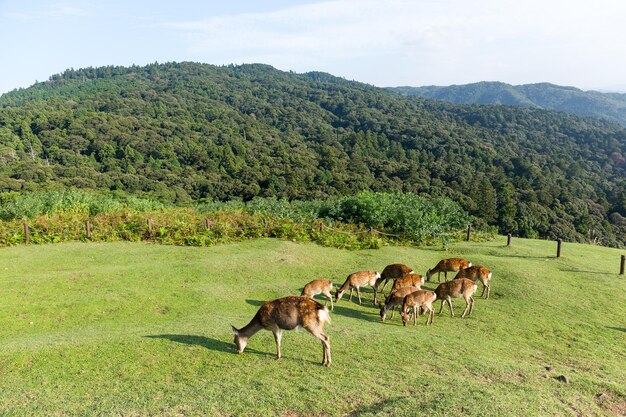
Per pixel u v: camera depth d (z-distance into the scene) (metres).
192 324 10.62
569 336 11.43
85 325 10.93
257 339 9.66
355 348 9.29
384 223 23.30
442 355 9.19
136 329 10.25
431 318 12.07
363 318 12.21
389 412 6.43
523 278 15.90
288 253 18.53
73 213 22.48
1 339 9.84
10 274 14.69
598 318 12.77
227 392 7.08
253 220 22.30
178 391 7.18
